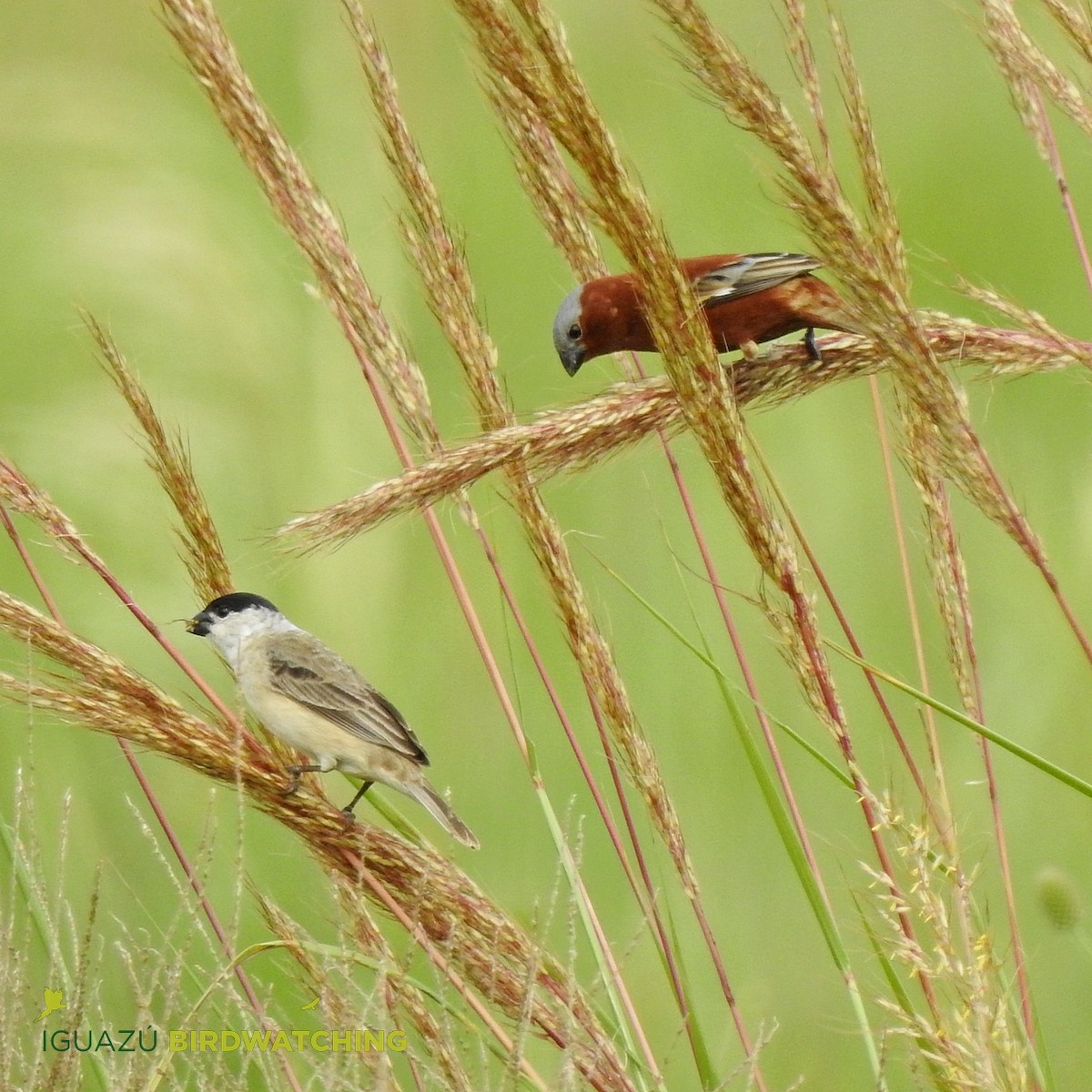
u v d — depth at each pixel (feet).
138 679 24.70
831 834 40.70
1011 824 40.27
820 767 42.42
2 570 47.44
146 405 27.94
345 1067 20.29
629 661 45.21
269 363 52.19
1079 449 51.44
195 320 52.24
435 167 59.57
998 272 61.41
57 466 49.01
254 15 56.44
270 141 26.55
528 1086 23.18
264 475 50.29
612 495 48.65
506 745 43.70
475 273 56.18
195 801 38.14
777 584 23.41
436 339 50.29
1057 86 25.75
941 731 42.70
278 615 30.50
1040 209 62.18
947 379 22.26
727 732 43.34
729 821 41.55
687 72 21.79
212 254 53.62
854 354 26.09
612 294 29.19
